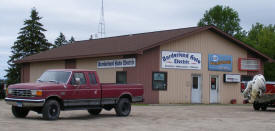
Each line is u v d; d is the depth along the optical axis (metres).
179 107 25.19
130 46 29.47
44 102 15.15
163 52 29.28
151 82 28.58
